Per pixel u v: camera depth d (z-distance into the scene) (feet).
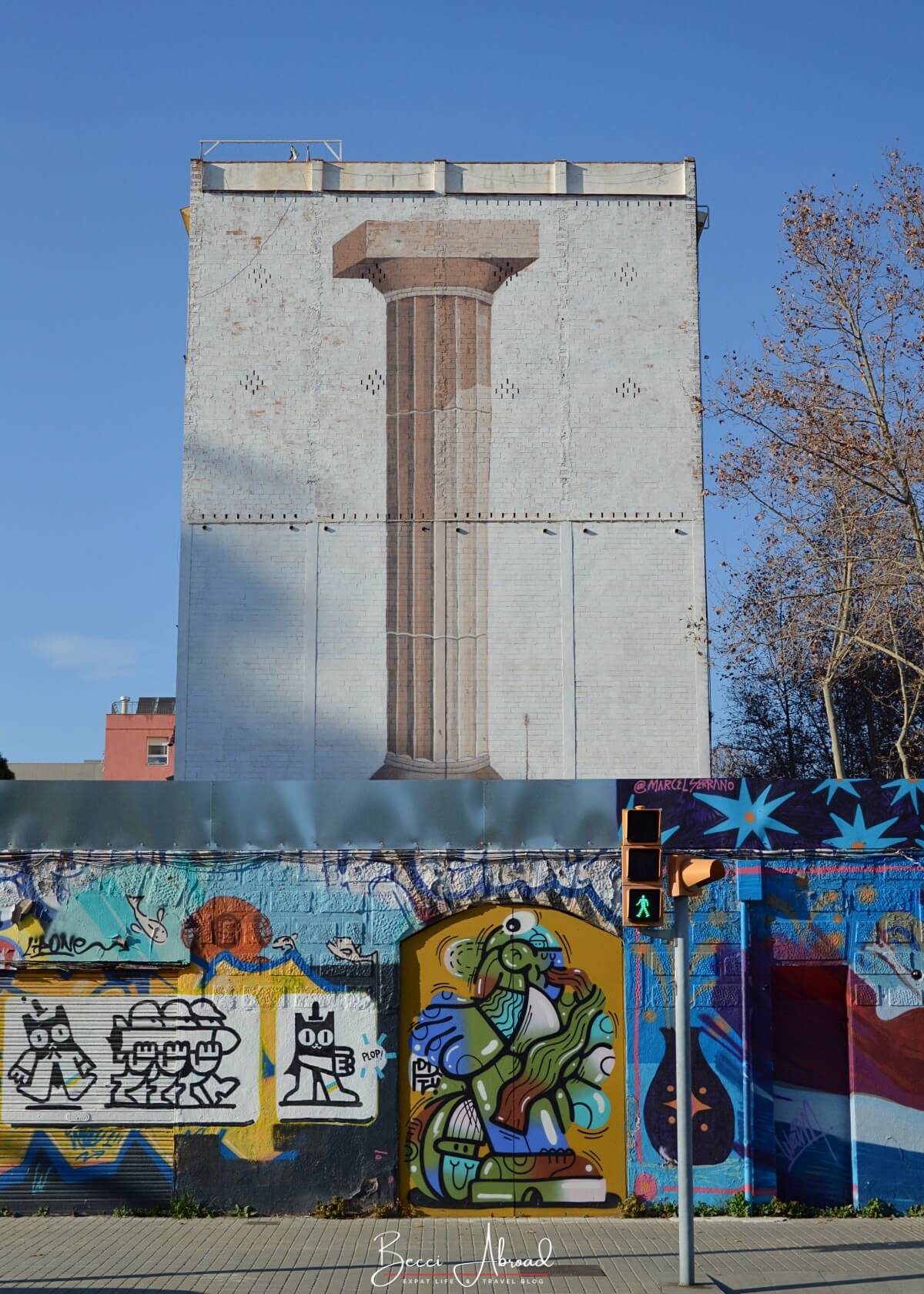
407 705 102.22
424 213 106.83
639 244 106.83
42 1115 45.78
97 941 46.24
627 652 102.73
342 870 46.62
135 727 203.41
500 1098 45.75
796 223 81.15
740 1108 45.88
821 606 87.51
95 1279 37.35
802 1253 40.65
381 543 103.96
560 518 104.12
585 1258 39.88
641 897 38.29
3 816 46.80
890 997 46.78
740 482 83.15
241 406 105.29
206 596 103.35
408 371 105.50
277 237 106.83
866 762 127.13
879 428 80.12
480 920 46.62
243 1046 45.93
